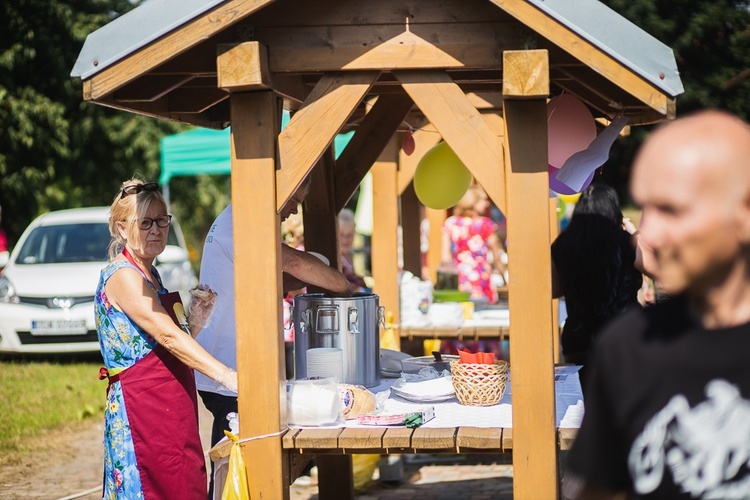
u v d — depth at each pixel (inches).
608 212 217.8
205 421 402.6
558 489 148.3
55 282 526.6
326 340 190.2
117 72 144.3
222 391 197.6
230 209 197.3
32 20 862.5
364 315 193.0
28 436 368.8
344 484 227.9
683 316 83.9
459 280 440.1
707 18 1107.9
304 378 193.9
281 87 165.8
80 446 357.4
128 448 166.7
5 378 479.2
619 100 178.9
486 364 178.2
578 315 218.1
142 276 169.0
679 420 80.9
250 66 145.5
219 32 149.9
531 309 146.1
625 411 84.0
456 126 148.9
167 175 593.9
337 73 153.2
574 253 215.9
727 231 78.0
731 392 79.4
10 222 886.4
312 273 197.5
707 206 77.7
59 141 890.7
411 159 359.6
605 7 136.3
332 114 153.0
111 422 168.2
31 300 520.1
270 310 153.0
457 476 311.7
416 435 152.9
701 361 80.9
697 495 80.0
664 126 82.7
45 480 306.3
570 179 179.6
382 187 340.8
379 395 176.6
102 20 931.3
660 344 83.1
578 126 204.8
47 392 449.7
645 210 82.0
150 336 168.9
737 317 81.4
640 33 136.5
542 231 145.1
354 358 191.3
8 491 291.6
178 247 606.5
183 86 191.6
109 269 170.1
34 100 858.1
